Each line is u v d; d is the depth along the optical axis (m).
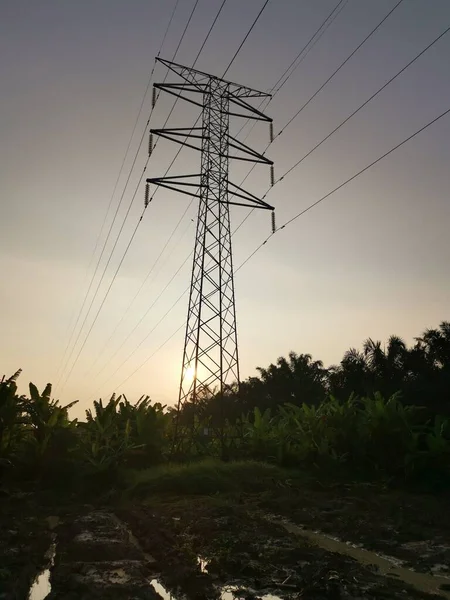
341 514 13.70
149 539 10.40
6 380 21.94
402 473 19.83
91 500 17.48
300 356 61.44
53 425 22.09
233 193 28.06
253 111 29.16
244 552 9.44
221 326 26.64
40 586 7.78
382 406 21.02
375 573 8.32
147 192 27.30
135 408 27.88
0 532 11.48
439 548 10.00
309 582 7.48
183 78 28.08
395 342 44.47
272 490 17.97
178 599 7.11
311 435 23.38
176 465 22.80
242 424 29.33
